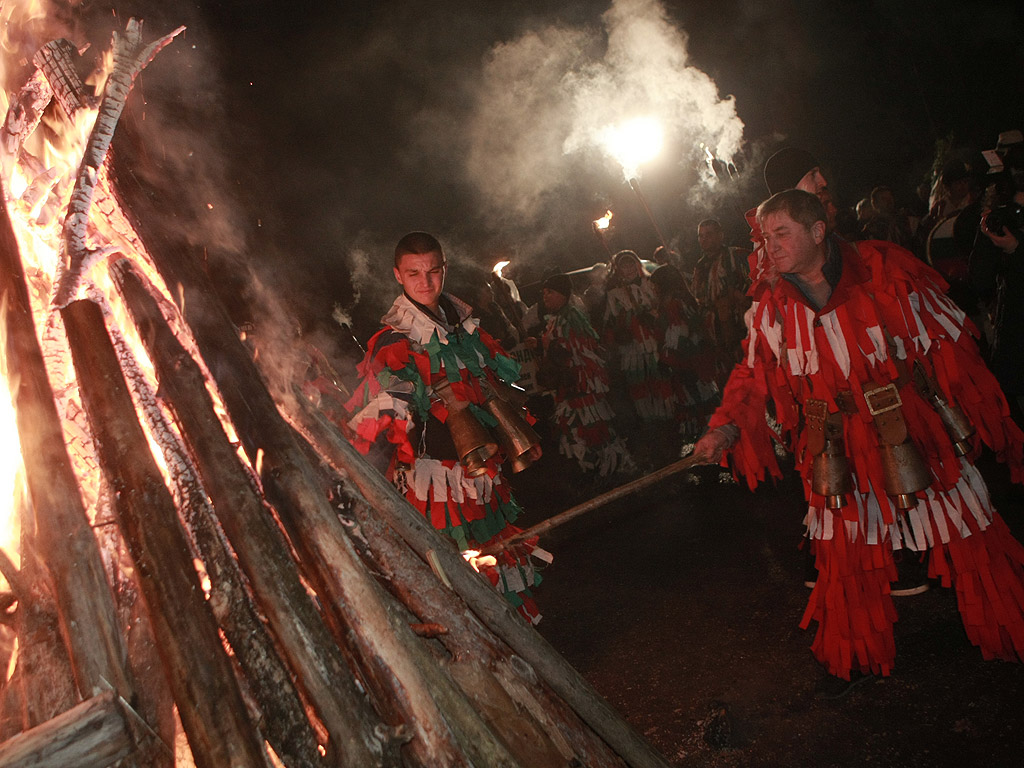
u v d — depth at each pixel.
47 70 1.74
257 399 1.50
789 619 3.50
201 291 1.59
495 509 3.07
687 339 7.18
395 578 1.60
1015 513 3.93
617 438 6.67
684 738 2.88
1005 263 4.43
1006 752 2.42
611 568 4.62
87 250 1.54
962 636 3.02
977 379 2.52
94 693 1.25
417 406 2.96
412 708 1.32
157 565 1.25
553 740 1.59
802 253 2.52
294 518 1.42
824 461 2.62
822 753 2.61
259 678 1.24
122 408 1.38
